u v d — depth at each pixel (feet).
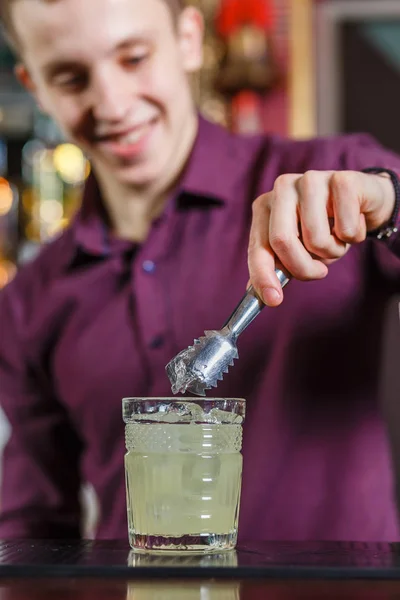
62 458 4.25
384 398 7.23
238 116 8.86
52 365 4.07
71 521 4.25
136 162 3.71
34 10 3.45
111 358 3.83
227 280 3.75
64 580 2.16
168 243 3.81
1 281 8.48
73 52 3.46
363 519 3.53
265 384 3.64
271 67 8.72
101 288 3.94
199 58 3.94
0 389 4.24
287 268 2.59
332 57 9.29
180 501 2.45
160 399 2.48
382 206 2.78
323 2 9.27
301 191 2.62
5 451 4.29
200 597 1.98
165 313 3.75
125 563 2.23
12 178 8.58
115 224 4.08
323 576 2.14
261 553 2.42
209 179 3.82
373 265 3.65
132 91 3.55
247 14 8.70
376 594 1.99
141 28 3.47
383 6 9.23
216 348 2.42
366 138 3.86
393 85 9.41
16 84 8.47
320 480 3.56
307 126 9.15
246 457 3.62
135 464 2.49
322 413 3.59
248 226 3.80
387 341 7.32
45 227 8.54
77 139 3.72
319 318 3.61
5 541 2.73
